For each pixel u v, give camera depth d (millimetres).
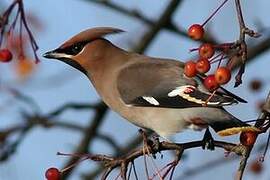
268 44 15219
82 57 11891
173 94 10836
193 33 9500
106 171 9656
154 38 16125
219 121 10086
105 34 11945
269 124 9289
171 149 9875
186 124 10656
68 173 16531
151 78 11320
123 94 11484
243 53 8992
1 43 10320
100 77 11898
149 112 11109
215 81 9336
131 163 9734
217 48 9289
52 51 11984
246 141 9164
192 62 9445
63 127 16469
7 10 10242
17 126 15773
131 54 12031
